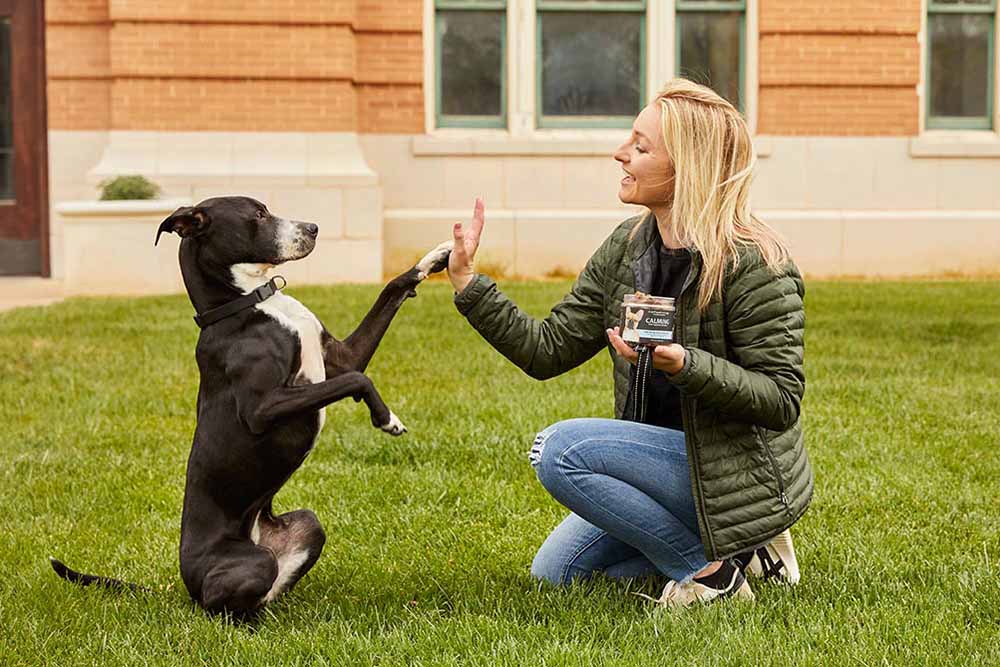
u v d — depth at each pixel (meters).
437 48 14.36
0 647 3.98
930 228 14.37
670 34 14.33
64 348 9.22
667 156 4.12
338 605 4.33
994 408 7.51
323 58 13.59
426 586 4.61
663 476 4.15
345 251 13.59
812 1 14.18
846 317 10.75
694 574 4.25
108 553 5.10
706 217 4.04
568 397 7.61
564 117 14.53
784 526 4.09
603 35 14.48
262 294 4.13
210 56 13.53
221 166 13.48
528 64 14.29
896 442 6.69
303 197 13.51
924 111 14.70
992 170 14.49
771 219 14.26
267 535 4.34
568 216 14.14
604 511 4.17
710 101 4.11
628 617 4.15
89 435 6.92
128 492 5.90
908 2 14.22
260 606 4.19
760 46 14.26
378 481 6.03
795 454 4.14
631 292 4.28
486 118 14.50
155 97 13.53
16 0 14.36
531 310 10.62
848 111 14.32
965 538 5.16
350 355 4.32
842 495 5.75
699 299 4.04
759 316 4.02
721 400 3.89
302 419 4.11
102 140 14.03
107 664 3.85
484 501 5.70
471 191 14.20
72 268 12.57
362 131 14.10
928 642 3.88
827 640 3.89
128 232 12.57
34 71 14.43
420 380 8.23
